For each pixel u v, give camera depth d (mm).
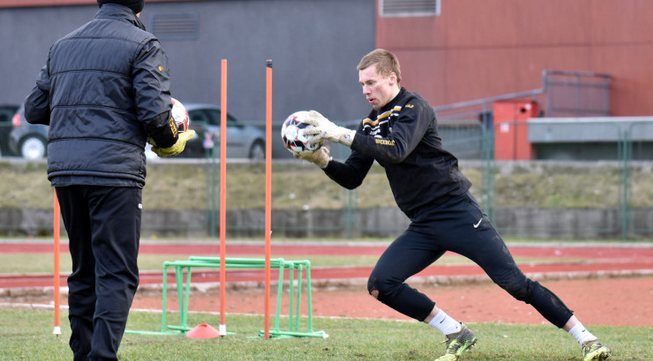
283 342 15578
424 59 64500
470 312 23031
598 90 61344
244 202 49438
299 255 39562
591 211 47562
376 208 48750
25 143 52469
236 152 51281
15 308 20938
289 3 67312
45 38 71188
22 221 49938
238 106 68062
